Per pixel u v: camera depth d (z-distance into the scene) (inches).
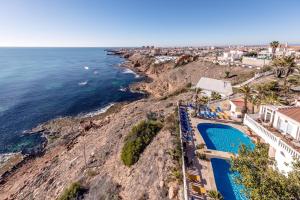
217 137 1208.8
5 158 1535.4
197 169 861.2
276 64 2199.8
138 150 1111.0
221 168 888.9
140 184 887.1
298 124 809.5
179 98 2134.6
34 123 2117.4
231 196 736.3
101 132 1683.1
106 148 1317.7
